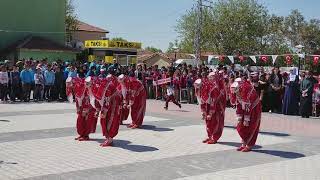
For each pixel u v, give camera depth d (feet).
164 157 33.65
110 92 36.68
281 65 105.29
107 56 105.29
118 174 28.27
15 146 36.40
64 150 35.27
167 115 59.06
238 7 201.36
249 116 36.22
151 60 212.02
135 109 47.09
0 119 51.47
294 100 64.85
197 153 35.40
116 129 37.24
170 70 80.69
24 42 127.65
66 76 76.33
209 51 202.69
